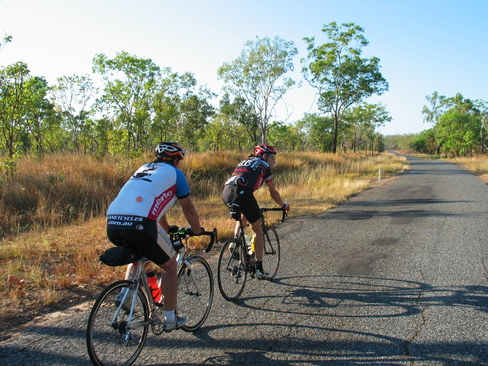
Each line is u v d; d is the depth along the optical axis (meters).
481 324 3.37
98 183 10.39
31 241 5.89
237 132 44.59
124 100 19.06
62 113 26.41
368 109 60.16
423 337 3.14
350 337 3.16
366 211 9.96
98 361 2.49
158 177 2.72
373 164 30.58
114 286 2.58
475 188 14.83
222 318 3.55
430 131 85.38
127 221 2.51
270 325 3.40
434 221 8.37
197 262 3.46
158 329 2.91
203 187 13.33
